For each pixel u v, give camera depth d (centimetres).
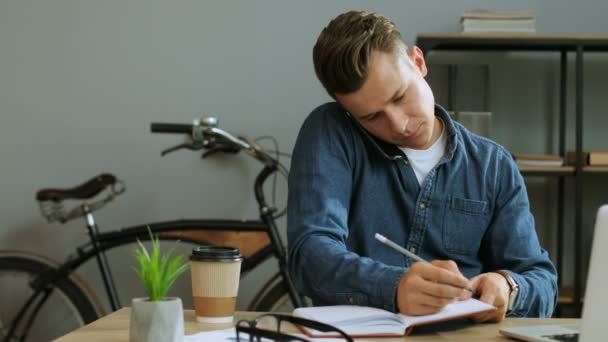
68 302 298
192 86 318
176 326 104
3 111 320
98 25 319
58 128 320
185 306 309
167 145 318
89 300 299
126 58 319
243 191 316
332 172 153
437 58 317
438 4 316
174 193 317
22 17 320
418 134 149
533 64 317
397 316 117
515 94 317
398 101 145
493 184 160
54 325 305
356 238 161
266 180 316
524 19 288
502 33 288
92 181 292
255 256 282
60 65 320
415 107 146
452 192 160
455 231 160
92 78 319
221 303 129
